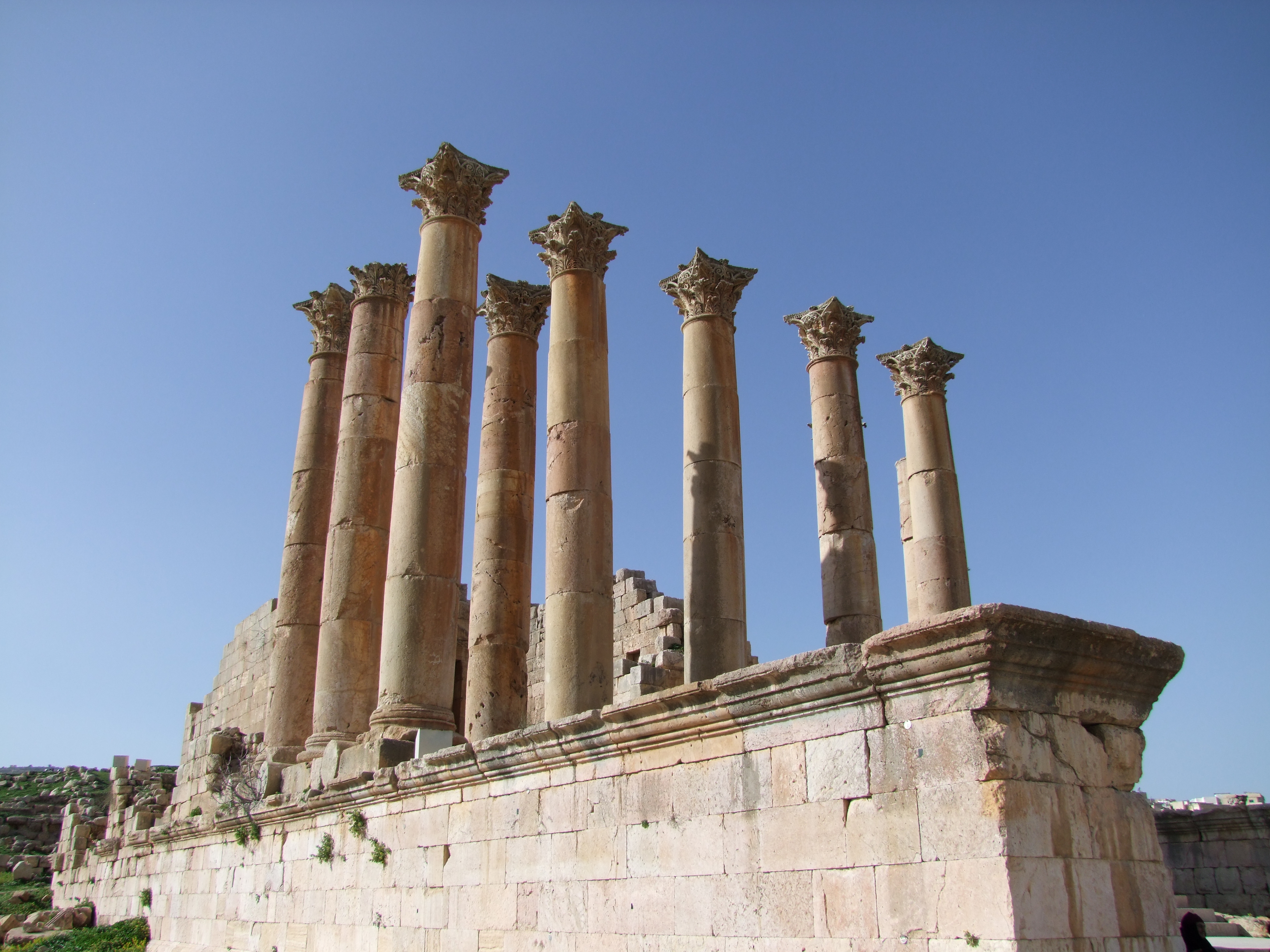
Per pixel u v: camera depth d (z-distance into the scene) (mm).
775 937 10609
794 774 10844
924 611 27547
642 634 31812
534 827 14312
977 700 9336
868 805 10039
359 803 18750
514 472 25047
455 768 16016
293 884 20609
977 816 9070
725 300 24906
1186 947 11258
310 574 27250
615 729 13031
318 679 22703
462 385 20688
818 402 27406
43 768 75562
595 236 22531
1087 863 9266
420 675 18844
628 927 12391
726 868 11344
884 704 10164
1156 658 10320
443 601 19344
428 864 16422
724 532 22500
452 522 19844
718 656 21547
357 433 24625
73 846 41875
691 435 23562
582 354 21500
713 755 11875
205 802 26828
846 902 10000
